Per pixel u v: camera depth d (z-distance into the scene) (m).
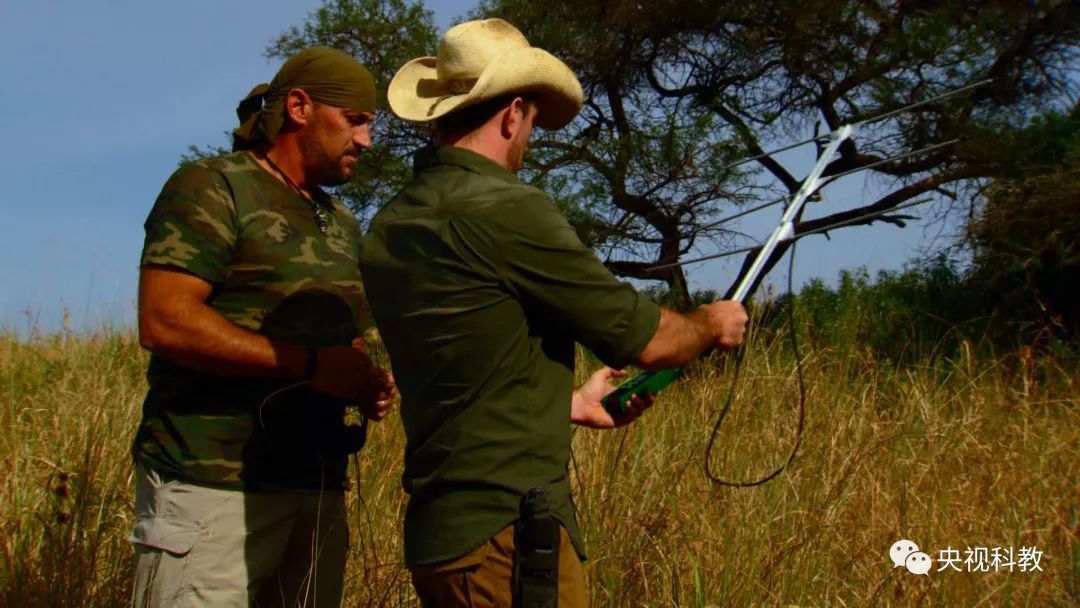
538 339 2.42
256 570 2.96
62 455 4.41
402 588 3.65
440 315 2.38
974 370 6.34
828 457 4.39
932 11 12.99
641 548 3.72
